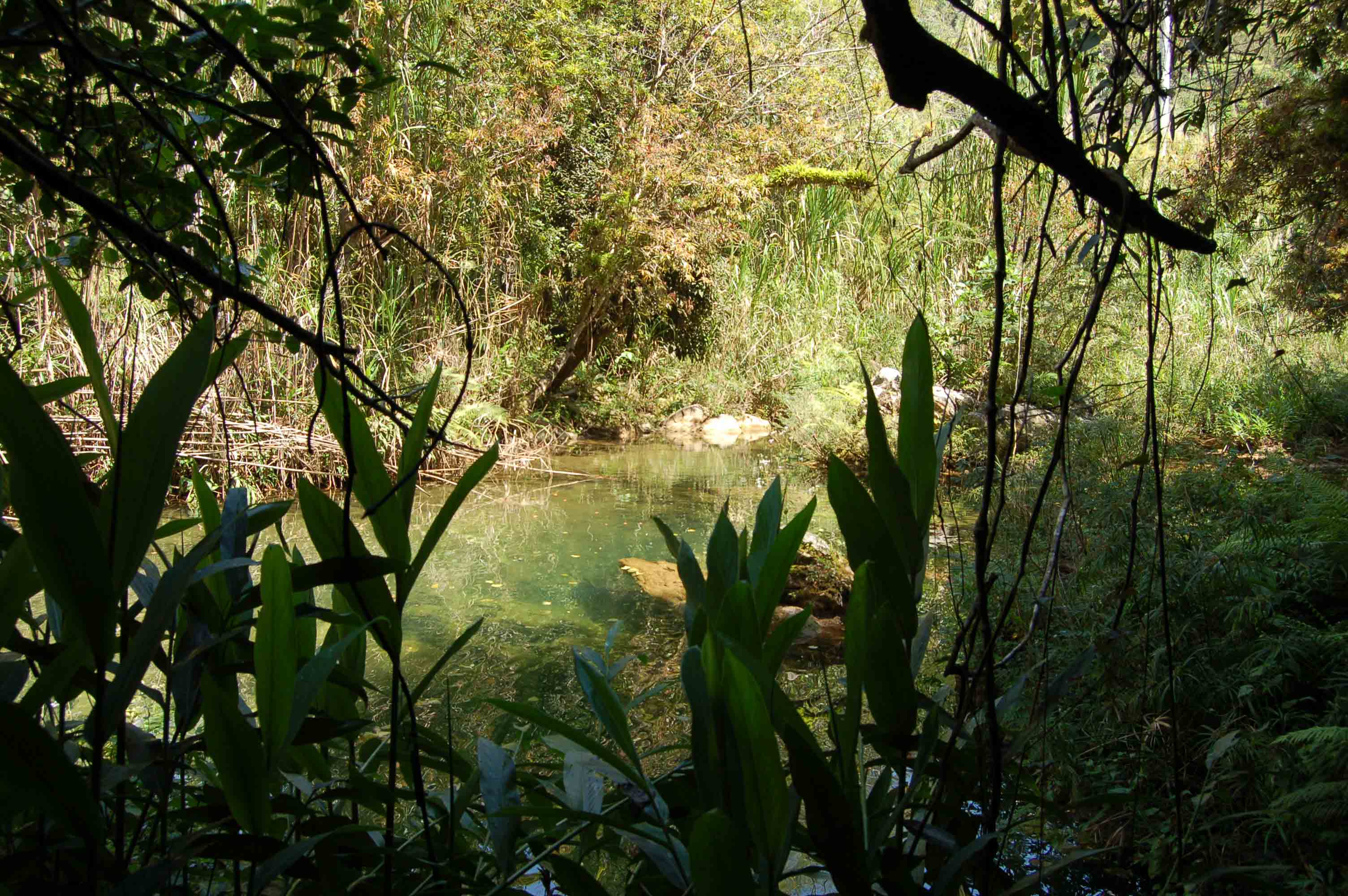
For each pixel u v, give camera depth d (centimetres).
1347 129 274
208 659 105
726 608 97
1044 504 390
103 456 484
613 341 1009
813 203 1103
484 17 766
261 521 111
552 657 376
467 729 299
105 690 78
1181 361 720
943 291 862
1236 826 221
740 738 84
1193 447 516
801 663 372
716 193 845
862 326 1020
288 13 131
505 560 523
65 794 73
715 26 841
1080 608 288
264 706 98
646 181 831
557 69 791
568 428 935
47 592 86
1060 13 117
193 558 81
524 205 839
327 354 92
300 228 680
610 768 118
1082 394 569
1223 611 295
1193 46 214
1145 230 120
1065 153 111
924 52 102
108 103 143
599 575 496
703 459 849
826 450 822
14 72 131
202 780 162
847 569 459
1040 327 498
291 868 105
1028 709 245
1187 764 231
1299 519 372
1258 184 303
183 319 169
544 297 904
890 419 838
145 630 79
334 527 103
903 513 102
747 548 121
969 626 103
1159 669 257
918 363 104
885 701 100
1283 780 223
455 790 137
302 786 123
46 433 72
